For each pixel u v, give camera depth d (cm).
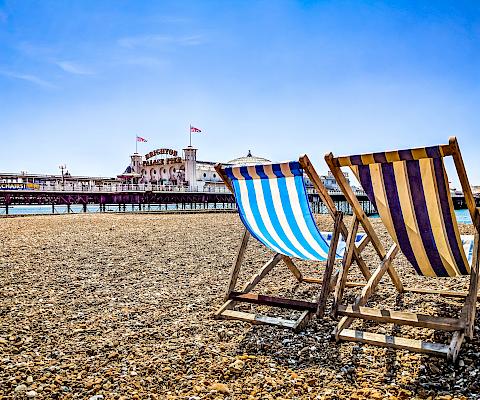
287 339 287
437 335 283
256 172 302
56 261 573
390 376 229
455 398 203
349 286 415
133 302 384
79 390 219
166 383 227
